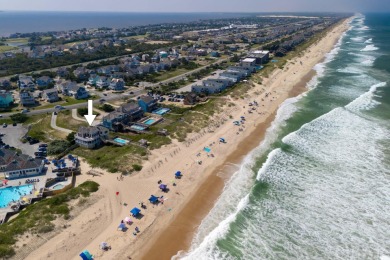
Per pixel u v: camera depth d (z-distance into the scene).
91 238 50.09
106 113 107.25
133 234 51.53
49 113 106.81
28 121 100.56
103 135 84.94
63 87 129.38
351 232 52.53
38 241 47.94
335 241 50.69
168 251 48.72
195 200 60.72
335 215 56.34
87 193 59.44
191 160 74.44
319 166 71.62
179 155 76.31
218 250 48.75
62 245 47.97
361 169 70.19
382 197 60.97
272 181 66.12
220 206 58.94
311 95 124.19
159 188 63.34
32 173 68.19
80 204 56.53
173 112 107.69
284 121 98.38
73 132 89.00
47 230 49.97
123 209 57.06
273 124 96.25
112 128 92.31
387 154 76.19
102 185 63.06
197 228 53.53
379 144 81.19
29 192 62.31
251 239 51.00
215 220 55.34
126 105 101.00
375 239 51.03
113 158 73.00
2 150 72.50
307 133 88.00
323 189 63.44
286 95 125.75
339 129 90.25
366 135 86.31
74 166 70.94
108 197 59.53
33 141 84.81
